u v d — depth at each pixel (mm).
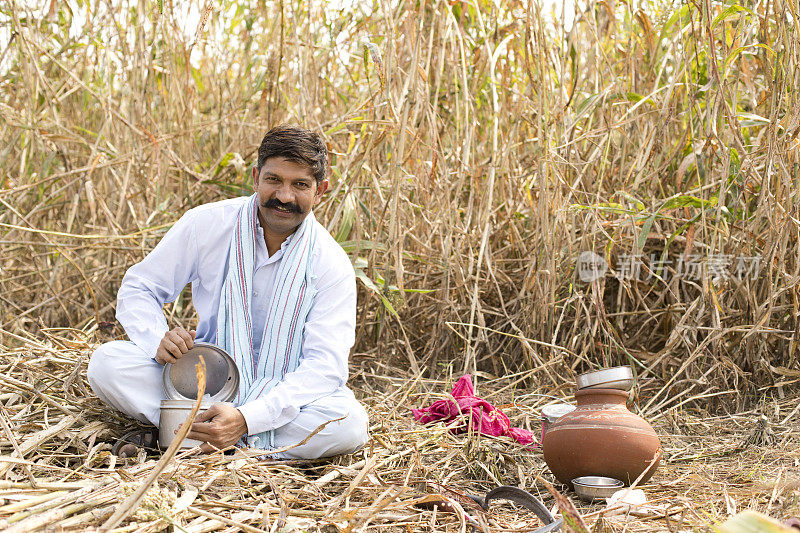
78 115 5270
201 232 2807
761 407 3562
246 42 5289
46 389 2896
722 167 3816
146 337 2688
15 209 4438
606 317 3936
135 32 4848
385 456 2703
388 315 4324
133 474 2084
